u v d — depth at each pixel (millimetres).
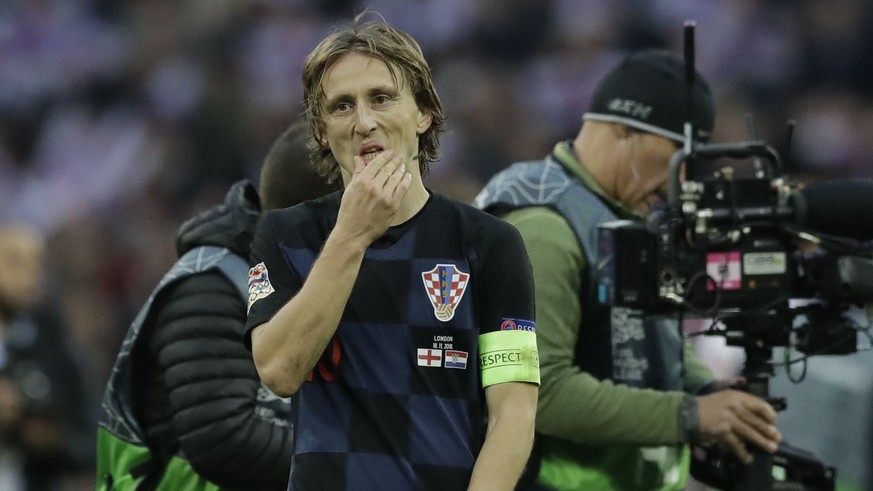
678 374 16297
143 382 14555
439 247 11477
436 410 11266
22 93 47062
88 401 23312
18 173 45406
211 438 13859
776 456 15922
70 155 45281
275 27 46688
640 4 46875
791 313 15383
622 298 15008
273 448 13969
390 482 11148
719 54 47125
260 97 45188
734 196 15039
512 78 45469
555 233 15531
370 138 11234
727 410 15242
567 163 16312
